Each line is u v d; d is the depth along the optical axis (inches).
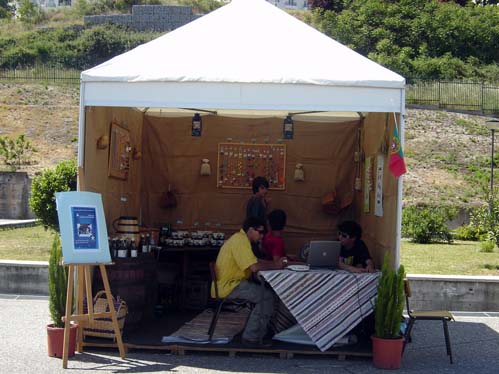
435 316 268.4
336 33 1558.8
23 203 795.4
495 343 307.4
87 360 257.1
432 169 938.1
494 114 1141.1
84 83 268.1
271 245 315.9
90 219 257.0
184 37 302.5
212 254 376.8
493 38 1519.4
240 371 247.0
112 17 1636.3
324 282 267.0
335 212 404.2
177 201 413.1
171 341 278.4
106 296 273.3
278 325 292.0
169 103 265.0
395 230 277.6
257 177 373.7
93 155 301.7
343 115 401.1
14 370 241.6
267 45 293.1
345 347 277.4
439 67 1381.6
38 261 404.5
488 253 552.4
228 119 412.8
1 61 1429.6
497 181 894.4
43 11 1920.5
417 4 1644.9
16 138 991.6
